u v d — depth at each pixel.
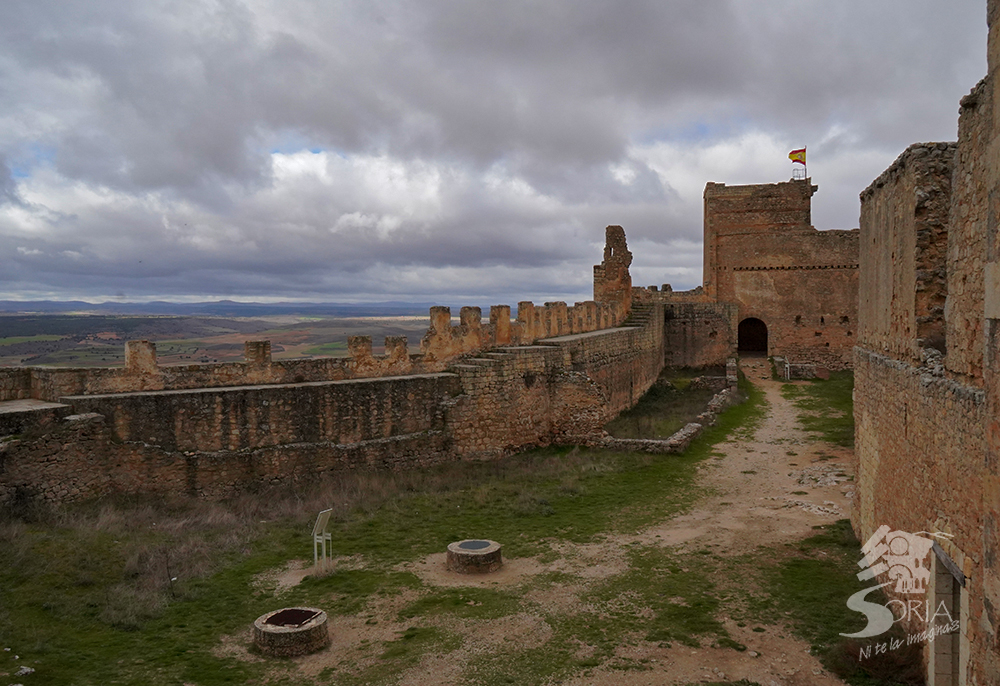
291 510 17.16
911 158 10.08
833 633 10.45
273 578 12.86
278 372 20.72
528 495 18.17
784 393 35.12
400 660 9.77
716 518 16.38
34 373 17.59
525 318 28.64
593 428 25.02
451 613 11.34
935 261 9.77
